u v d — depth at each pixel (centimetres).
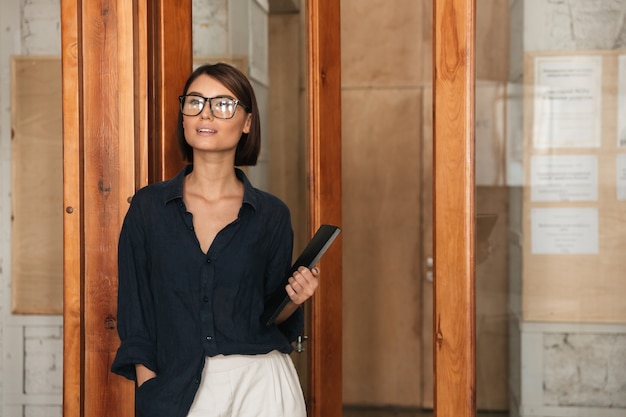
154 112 263
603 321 299
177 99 268
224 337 203
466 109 267
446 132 268
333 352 311
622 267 298
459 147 267
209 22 300
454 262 269
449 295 269
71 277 259
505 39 288
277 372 209
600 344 299
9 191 278
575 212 300
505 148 291
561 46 298
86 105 259
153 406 199
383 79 532
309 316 308
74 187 259
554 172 299
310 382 308
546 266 299
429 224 531
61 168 275
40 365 279
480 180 282
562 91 299
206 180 213
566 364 299
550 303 299
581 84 298
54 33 275
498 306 287
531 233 298
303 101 539
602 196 299
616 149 298
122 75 258
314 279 209
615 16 297
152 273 207
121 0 257
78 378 259
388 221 535
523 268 295
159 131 265
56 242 276
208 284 203
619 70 297
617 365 298
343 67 535
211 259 204
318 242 211
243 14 359
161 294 204
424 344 537
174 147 269
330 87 307
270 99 539
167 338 203
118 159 259
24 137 277
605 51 297
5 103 278
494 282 285
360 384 540
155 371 206
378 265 537
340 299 313
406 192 533
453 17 266
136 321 207
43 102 276
